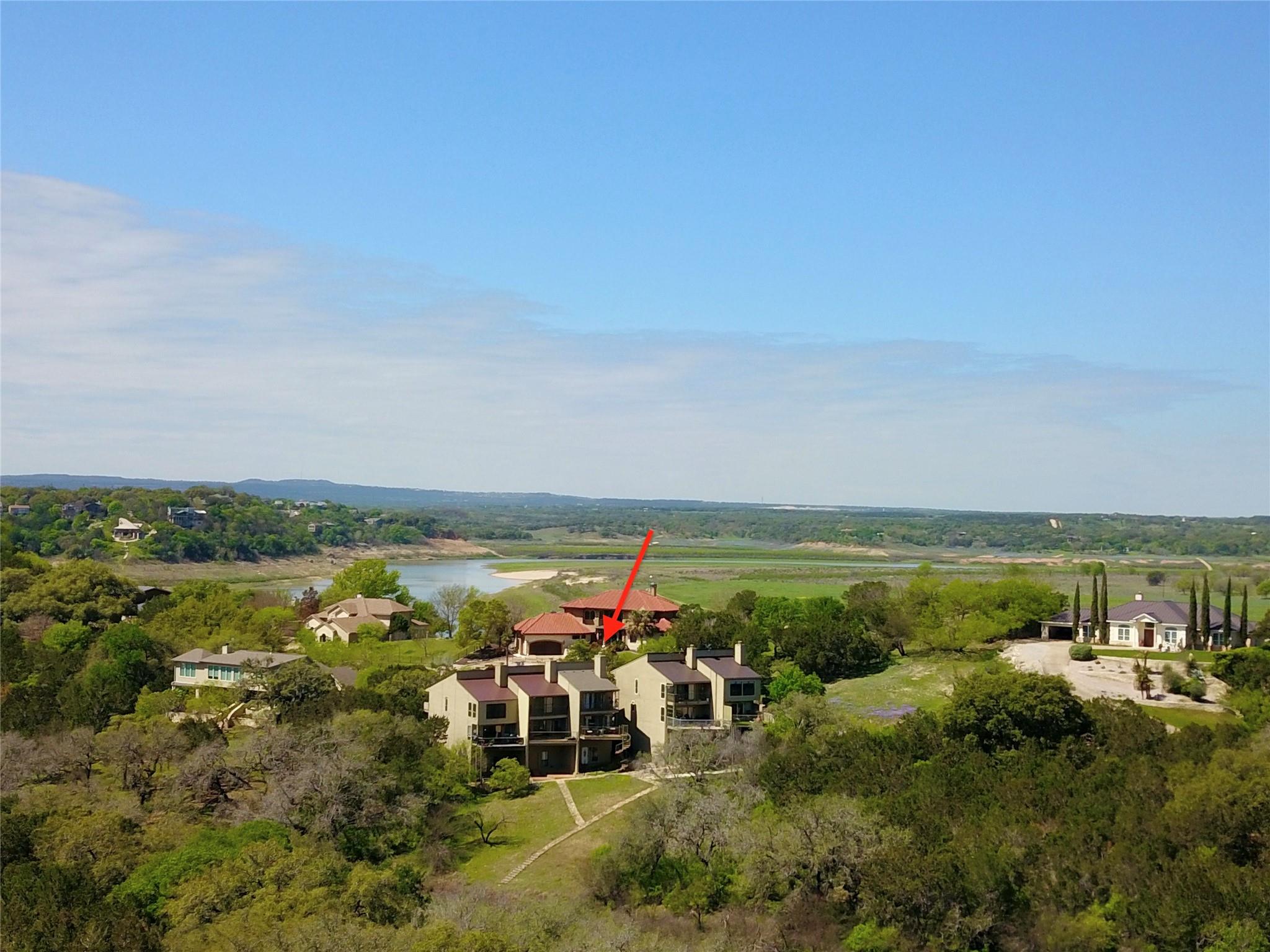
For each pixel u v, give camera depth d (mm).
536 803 97375
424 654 162250
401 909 67500
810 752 93875
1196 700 110750
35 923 63281
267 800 84812
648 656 118750
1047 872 70938
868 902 69875
